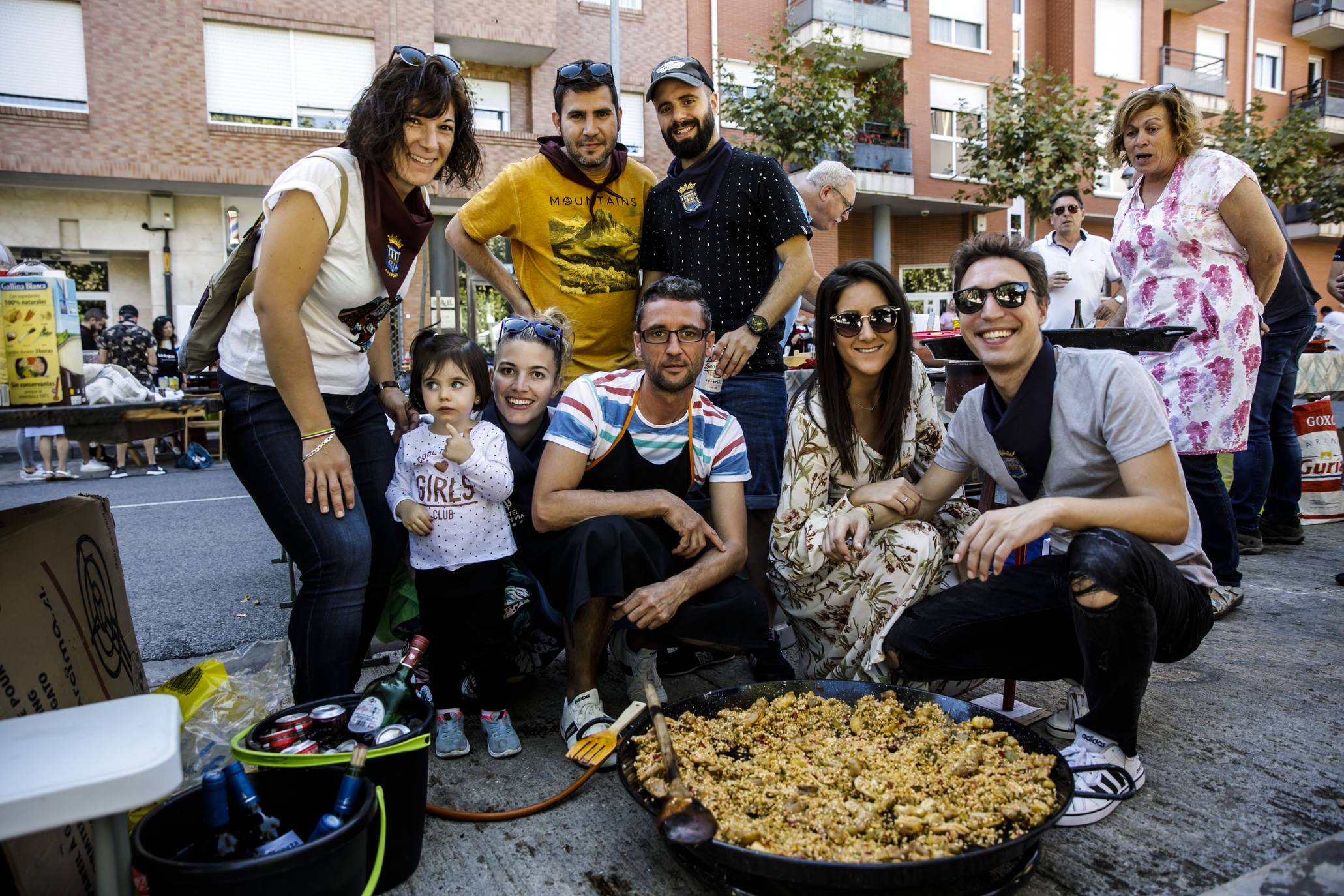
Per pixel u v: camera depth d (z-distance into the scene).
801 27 16.59
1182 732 2.31
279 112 13.45
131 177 12.48
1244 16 21.41
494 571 2.38
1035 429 2.19
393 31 13.80
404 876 1.71
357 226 2.10
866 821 1.58
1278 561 4.24
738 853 1.44
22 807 1.06
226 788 1.50
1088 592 1.85
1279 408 4.51
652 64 15.84
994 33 18.39
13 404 1.78
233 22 12.95
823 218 4.66
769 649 2.83
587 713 2.27
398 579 2.72
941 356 2.98
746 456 2.59
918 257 19.38
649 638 2.32
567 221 3.18
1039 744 1.84
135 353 8.73
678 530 2.34
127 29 12.35
